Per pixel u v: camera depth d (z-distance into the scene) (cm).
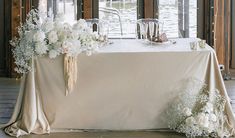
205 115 406
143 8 697
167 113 424
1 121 467
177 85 421
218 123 413
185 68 419
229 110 420
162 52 416
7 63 704
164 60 416
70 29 411
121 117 425
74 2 698
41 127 420
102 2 700
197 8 688
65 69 413
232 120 418
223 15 670
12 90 620
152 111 425
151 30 560
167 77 420
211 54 419
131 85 420
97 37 467
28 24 420
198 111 421
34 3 694
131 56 415
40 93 421
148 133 422
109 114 424
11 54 696
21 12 687
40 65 416
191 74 420
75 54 410
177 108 419
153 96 422
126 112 425
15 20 685
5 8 694
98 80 418
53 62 415
